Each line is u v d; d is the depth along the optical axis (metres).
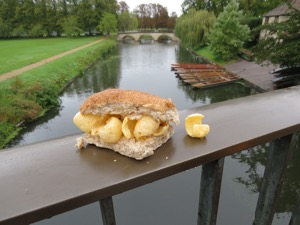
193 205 5.90
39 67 19.08
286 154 1.16
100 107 0.93
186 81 16.94
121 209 5.89
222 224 5.29
